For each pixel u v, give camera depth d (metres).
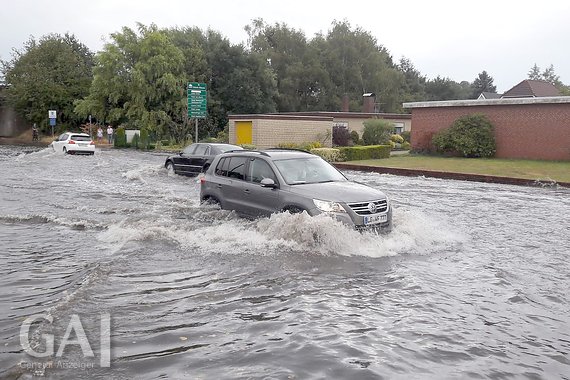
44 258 7.50
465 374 4.13
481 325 5.21
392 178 21.55
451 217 11.78
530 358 4.48
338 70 70.31
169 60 46.75
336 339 4.73
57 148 33.81
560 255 8.26
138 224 9.75
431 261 7.67
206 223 9.80
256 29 71.81
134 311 5.38
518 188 18.38
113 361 4.22
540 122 28.03
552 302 5.97
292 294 6.01
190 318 5.22
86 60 70.94
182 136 45.91
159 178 19.36
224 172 10.41
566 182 18.94
